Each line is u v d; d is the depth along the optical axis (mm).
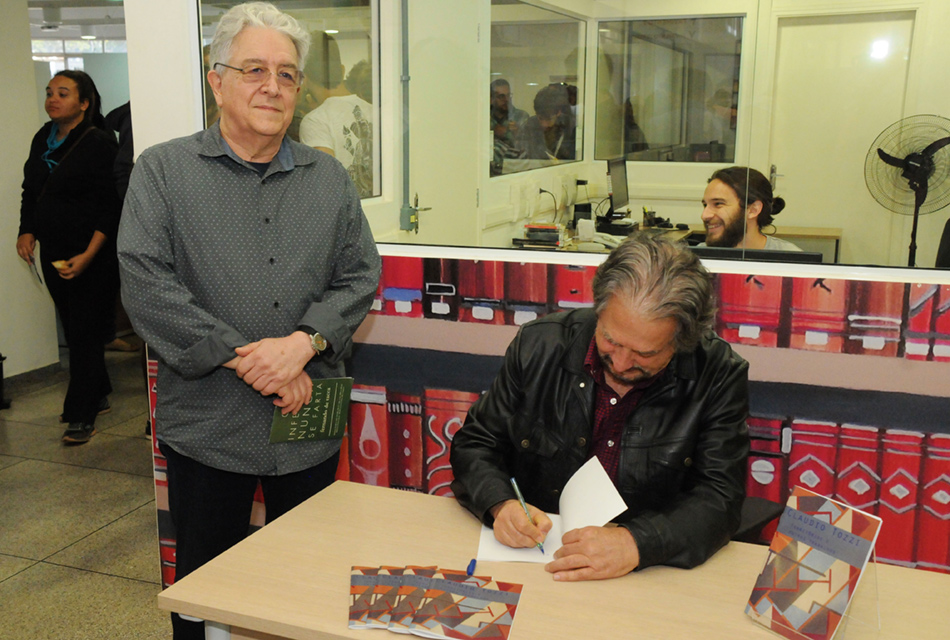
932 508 1928
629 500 1459
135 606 2391
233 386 1704
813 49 2643
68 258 3576
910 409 1896
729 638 1082
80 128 3676
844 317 1894
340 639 1080
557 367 1506
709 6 2650
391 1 2533
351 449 2416
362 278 1849
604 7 2703
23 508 3012
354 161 2553
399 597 1155
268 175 1703
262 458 1739
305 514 1442
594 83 2764
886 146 2346
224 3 2281
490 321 2199
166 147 1674
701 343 1456
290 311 1727
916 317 1842
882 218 2283
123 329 5285
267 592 1184
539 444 1514
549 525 1348
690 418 1432
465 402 2270
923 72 2561
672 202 2602
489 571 1243
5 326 4270
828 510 1102
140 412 4070
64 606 2381
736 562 1300
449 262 2201
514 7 2660
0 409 4062
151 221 1623
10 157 4199
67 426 3857
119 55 8922
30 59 4270
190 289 1688
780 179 2410
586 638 1075
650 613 1140
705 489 1371
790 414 1986
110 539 2791
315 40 2432
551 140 2727
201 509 1762
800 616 1078
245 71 1600
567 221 2533
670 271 1234
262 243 1694
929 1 2514
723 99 2678
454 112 2643
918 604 1176
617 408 1460
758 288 1942
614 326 1252
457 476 1490
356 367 2361
